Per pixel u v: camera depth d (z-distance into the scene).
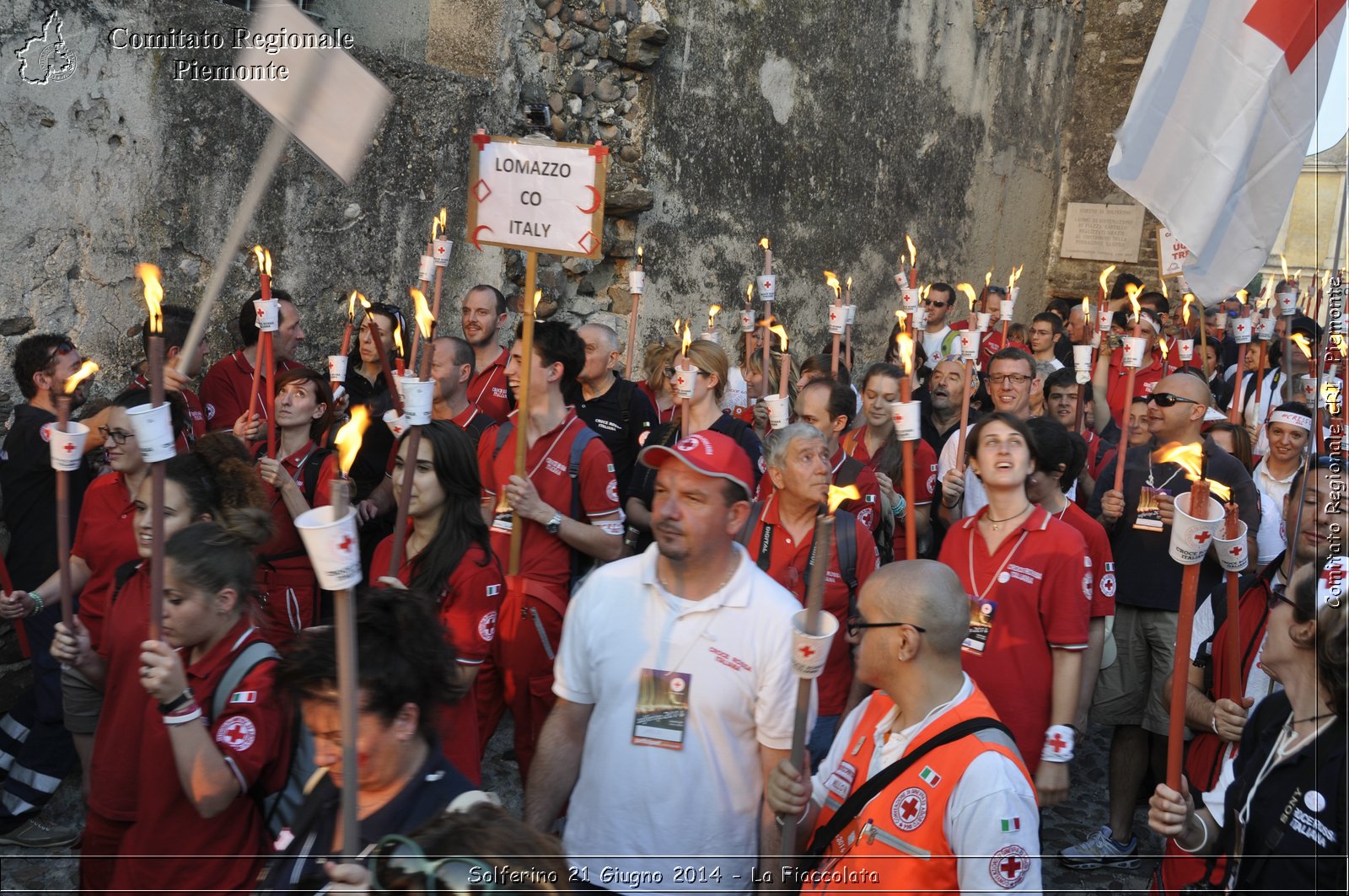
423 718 2.40
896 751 2.63
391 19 8.30
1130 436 6.23
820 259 11.91
